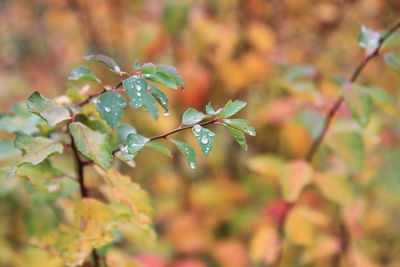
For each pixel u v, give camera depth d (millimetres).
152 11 1074
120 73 568
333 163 931
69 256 617
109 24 1251
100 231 602
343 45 1233
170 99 1024
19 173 591
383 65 1119
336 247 867
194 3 1041
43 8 1501
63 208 686
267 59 1071
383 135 1140
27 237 653
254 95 1188
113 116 558
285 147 1116
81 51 1372
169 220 1068
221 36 1008
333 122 796
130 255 917
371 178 935
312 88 815
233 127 559
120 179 611
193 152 566
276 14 1168
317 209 979
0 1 1584
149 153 1149
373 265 877
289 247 1004
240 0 1093
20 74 1479
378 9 1140
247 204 1086
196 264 978
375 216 1057
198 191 1104
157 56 1076
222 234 1067
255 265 1009
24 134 584
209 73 1042
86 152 571
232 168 1203
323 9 1149
